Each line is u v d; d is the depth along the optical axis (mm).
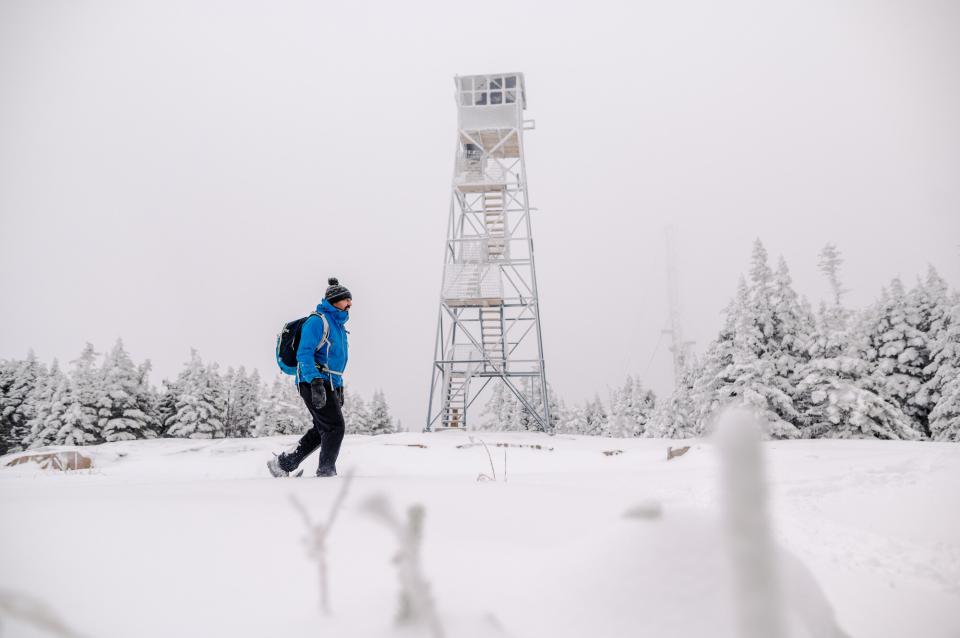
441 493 2660
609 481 5031
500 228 23609
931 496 2715
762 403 21172
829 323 22250
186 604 1182
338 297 4758
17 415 45688
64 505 2039
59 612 1122
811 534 2379
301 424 43875
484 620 792
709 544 735
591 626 700
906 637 1281
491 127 23438
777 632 179
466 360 21766
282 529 1783
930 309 26141
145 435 37219
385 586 1226
